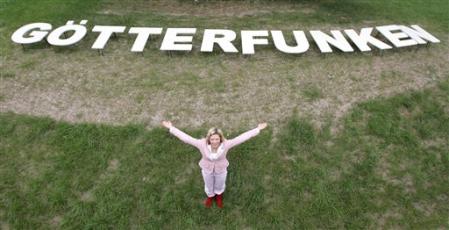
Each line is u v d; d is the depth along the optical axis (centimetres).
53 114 829
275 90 896
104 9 1249
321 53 1028
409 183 709
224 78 930
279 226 637
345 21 1225
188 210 657
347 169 725
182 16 1218
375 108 850
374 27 1180
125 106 848
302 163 732
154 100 864
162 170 716
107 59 995
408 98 886
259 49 1040
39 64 982
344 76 946
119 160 731
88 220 636
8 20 1198
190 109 842
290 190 688
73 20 1180
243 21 1196
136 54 1014
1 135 778
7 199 666
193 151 748
